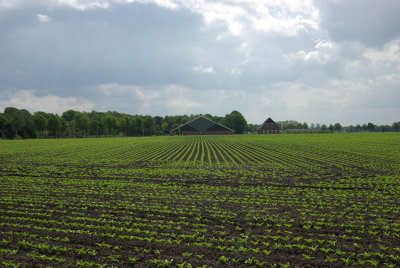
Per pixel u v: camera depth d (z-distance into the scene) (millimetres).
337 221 14156
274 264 9727
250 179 25719
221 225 13633
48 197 19062
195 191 20922
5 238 12086
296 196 19375
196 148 61562
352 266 9820
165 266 9828
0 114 140000
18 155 47281
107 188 22031
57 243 11672
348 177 26297
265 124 167500
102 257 10484
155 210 15906
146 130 191000
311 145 62875
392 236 12234
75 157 44500
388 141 70562
